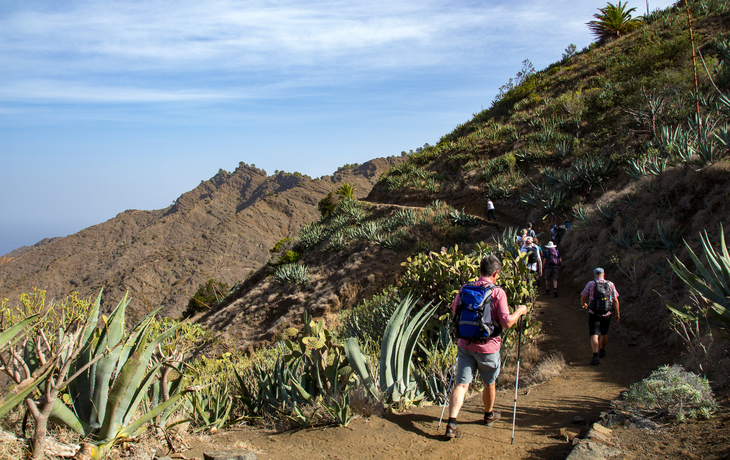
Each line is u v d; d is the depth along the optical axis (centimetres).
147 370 383
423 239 2481
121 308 350
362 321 924
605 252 1196
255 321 2652
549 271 1192
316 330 465
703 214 973
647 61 2272
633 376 577
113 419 308
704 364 489
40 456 259
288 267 2880
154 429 346
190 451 336
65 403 328
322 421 412
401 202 3466
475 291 370
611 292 661
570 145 2769
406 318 497
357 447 350
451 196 3078
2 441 256
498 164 2953
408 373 485
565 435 355
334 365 452
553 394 515
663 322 730
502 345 707
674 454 289
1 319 265
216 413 430
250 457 312
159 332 434
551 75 4184
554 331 863
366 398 444
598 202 1520
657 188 1220
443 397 507
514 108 3866
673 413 352
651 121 2066
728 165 1002
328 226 3500
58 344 302
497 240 1791
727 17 2878
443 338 671
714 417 330
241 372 573
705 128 1302
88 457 281
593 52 3997
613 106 2462
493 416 399
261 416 453
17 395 240
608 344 762
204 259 15888
